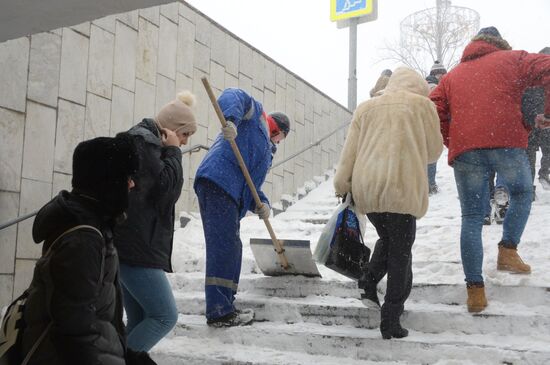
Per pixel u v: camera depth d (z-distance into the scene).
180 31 6.55
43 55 4.80
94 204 1.76
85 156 1.79
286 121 4.19
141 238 2.68
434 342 2.95
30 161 4.64
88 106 5.26
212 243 3.47
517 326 3.05
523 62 3.38
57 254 1.62
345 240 3.39
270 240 3.94
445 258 4.17
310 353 3.21
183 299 3.93
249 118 3.72
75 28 5.14
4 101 4.44
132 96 5.81
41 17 2.74
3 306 4.35
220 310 3.43
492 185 5.68
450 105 3.53
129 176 1.86
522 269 3.48
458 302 3.45
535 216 5.43
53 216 1.70
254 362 3.04
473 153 3.35
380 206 3.10
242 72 7.70
